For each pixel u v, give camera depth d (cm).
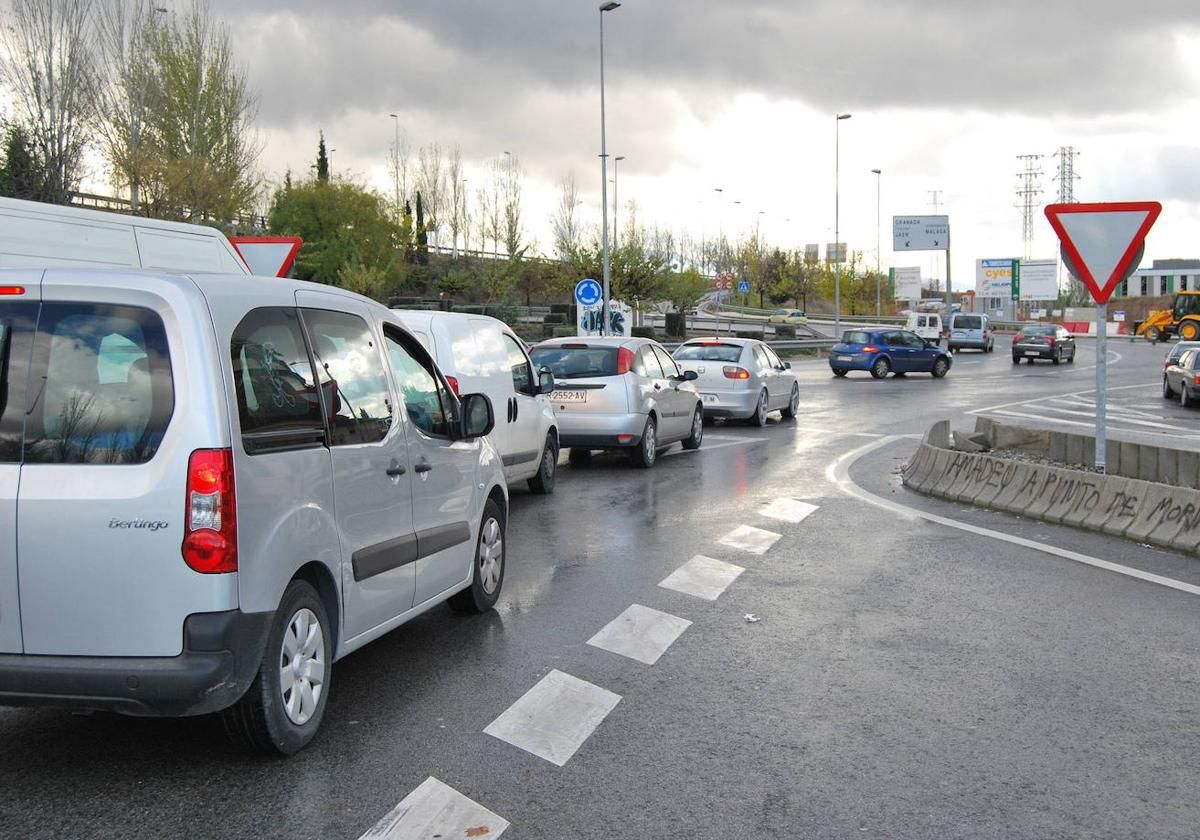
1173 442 1745
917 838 389
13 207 751
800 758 464
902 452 1636
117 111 3169
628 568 844
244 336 446
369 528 526
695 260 10512
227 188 3459
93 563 411
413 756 464
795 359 5294
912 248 9250
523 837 388
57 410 420
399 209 5688
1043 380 3606
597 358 1426
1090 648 626
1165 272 13662
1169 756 466
